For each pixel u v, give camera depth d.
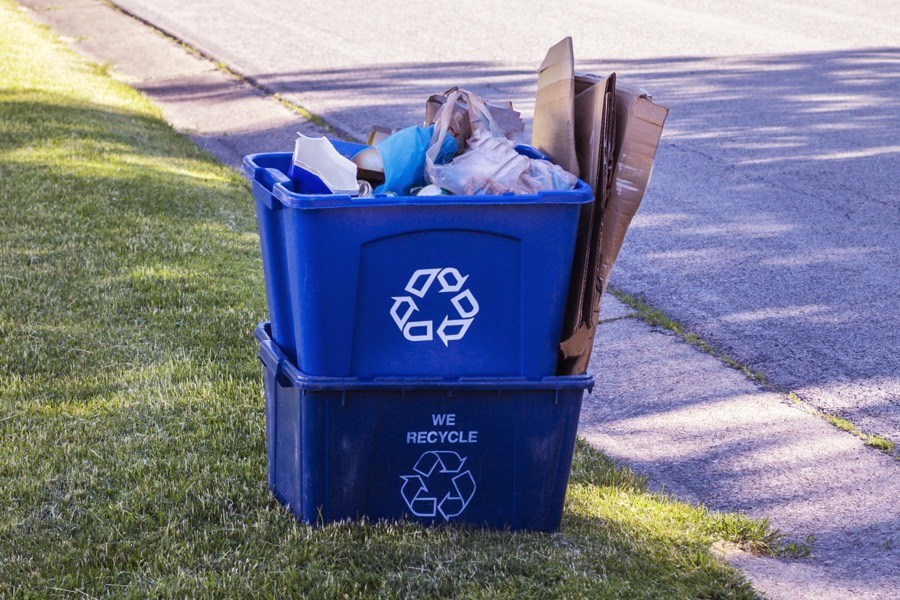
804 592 3.25
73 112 9.48
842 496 3.91
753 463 4.15
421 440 3.27
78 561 3.15
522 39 13.83
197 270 5.73
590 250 3.16
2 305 5.06
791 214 7.24
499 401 3.23
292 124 9.95
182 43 14.12
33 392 4.27
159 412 4.14
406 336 3.14
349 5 16.91
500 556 3.23
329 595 3.02
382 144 3.34
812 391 4.76
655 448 4.27
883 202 7.47
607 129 3.09
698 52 12.83
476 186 3.21
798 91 10.80
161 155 8.38
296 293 3.09
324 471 3.28
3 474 3.65
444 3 16.84
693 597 3.10
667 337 5.33
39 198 6.73
